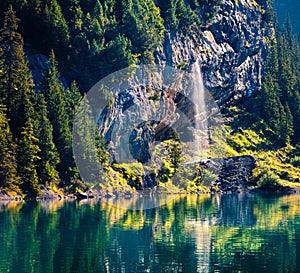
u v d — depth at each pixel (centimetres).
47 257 6644
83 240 7469
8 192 11138
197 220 9106
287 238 7662
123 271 6153
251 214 9856
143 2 15650
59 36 14000
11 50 12356
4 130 11025
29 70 13475
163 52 15800
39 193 11481
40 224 8512
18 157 11338
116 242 7375
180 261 6494
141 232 7994
